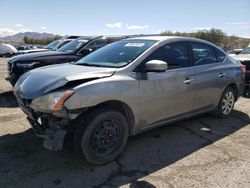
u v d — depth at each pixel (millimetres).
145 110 4113
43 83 3658
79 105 3381
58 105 3330
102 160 3717
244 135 4930
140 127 4152
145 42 4566
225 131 5113
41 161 3811
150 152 4172
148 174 3541
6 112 6105
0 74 13508
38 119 3818
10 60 7598
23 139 4520
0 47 36375
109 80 3684
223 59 5715
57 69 4109
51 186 3242
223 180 3414
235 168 3715
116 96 3686
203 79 5020
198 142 4578
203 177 3477
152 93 4141
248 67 8047
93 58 4641
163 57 4406
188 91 4734
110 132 3750
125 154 4090
